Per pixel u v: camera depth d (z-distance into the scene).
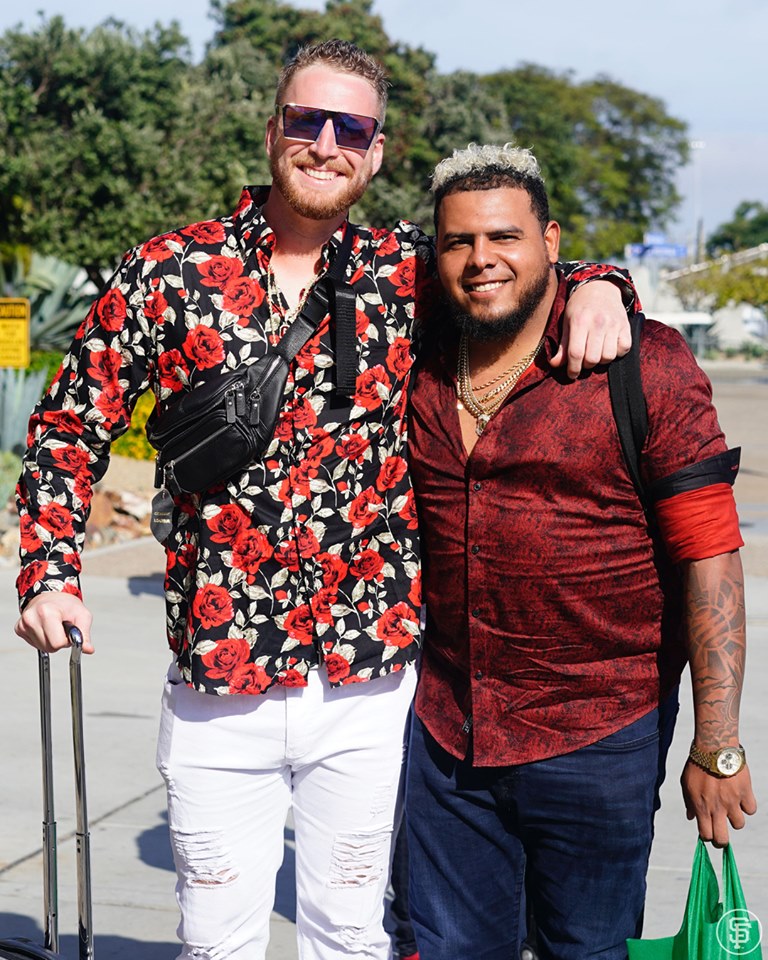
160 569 9.73
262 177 25.88
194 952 2.60
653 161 70.06
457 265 2.44
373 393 2.50
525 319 2.43
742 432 24.30
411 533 2.57
